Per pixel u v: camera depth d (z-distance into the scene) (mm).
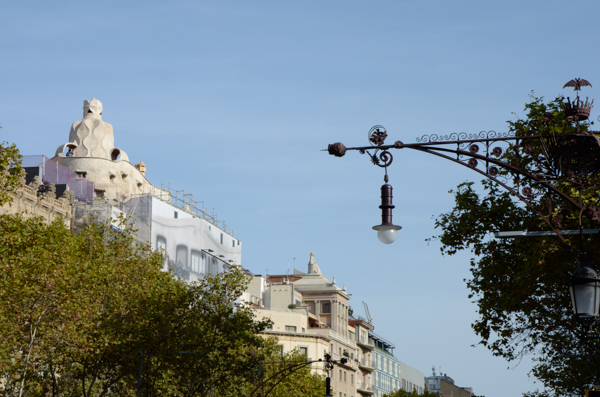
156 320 42062
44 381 41406
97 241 44906
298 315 104062
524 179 27188
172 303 43875
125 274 42906
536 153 27734
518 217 29641
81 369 42625
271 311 102188
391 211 14148
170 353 42438
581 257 14031
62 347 38500
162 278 46188
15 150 34500
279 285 111312
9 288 34688
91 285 39156
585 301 13641
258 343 46500
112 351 40875
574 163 15719
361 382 123625
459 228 30312
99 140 82625
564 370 38438
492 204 30031
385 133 14219
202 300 44969
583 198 25422
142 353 41625
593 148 15625
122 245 45750
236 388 51625
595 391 13789
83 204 65812
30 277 35594
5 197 35094
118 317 40938
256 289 111500
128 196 80812
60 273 36250
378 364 139875
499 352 30969
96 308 39531
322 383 77688
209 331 44906
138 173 84562
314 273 124000
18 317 34938
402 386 158500
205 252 88375
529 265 27141
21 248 37156
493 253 30312
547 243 26391
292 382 69812
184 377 45969
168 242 80375
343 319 120812
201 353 43156
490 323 30750
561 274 27516
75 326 37250
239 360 46750
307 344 102500
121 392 47500
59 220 44094
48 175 67875
